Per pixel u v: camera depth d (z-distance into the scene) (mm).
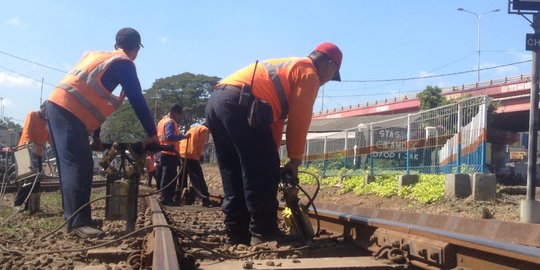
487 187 11867
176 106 9523
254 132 4520
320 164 22938
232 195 5023
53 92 5344
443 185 12602
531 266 2953
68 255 4242
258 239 4660
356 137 19188
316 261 3793
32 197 8211
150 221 6320
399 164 16344
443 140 14070
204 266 3768
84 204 5156
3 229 6027
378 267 3588
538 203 10266
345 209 6430
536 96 11688
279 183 4770
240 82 4555
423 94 45156
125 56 5277
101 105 5230
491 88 48688
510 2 12039
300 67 4574
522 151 69562
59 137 5168
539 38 11828
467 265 3441
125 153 5266
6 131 27656
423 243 3650
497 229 5062
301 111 4523
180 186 10055
